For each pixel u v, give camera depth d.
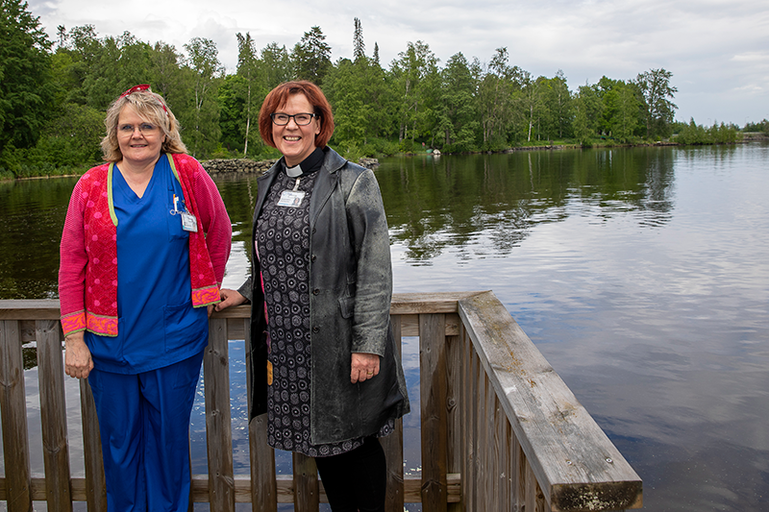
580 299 6.71
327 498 2.01
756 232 11.06
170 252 1.73
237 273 8.63
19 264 9.87
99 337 1.72
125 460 1.79
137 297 1.70
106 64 55.75
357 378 1.61
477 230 12.41
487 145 73.62
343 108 65.12
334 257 1.61
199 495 2.10
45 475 2.04
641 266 8.44
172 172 1.77
